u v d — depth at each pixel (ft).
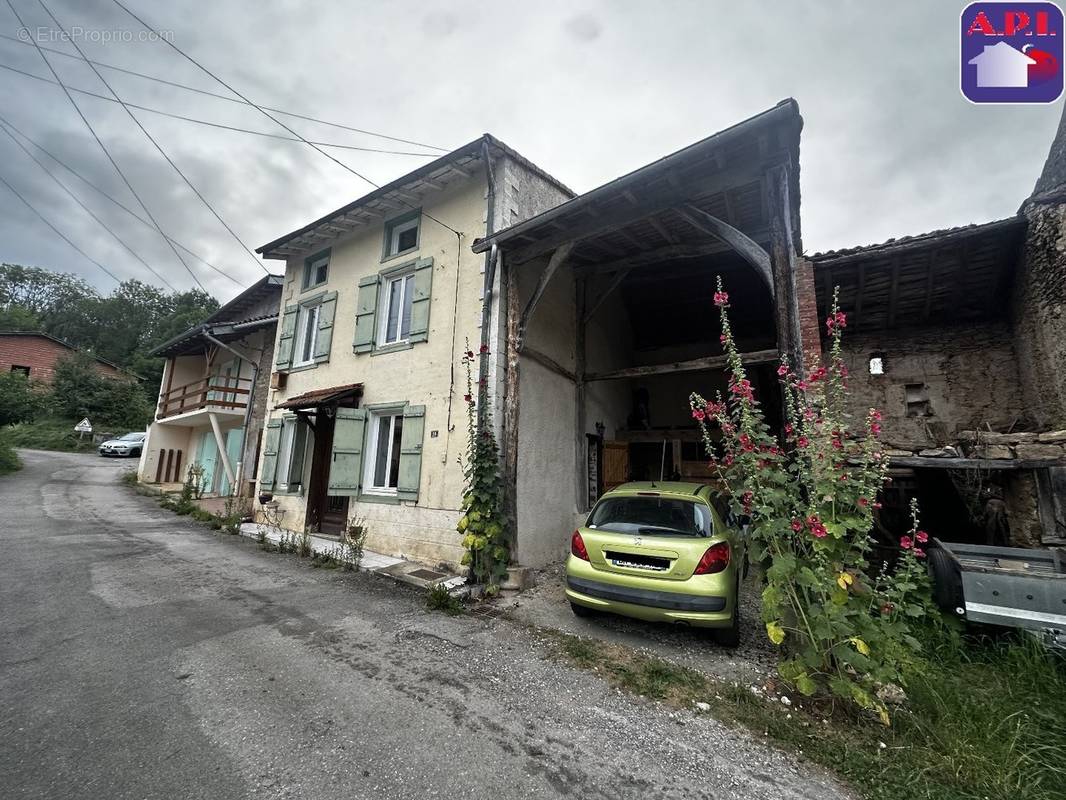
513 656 12.87
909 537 10.54
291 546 24.71
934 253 22.21
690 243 23.24
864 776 8.08
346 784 7.54
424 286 25.46
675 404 40.55
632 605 13.48
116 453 74.08
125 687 10.30
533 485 22.50
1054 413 19.80
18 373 60.08
